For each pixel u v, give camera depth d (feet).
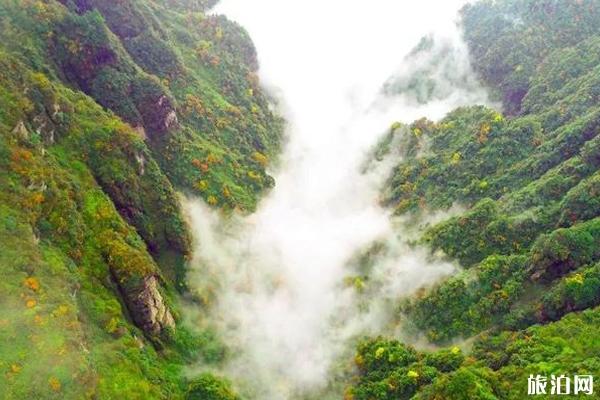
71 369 237.66
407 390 314.96
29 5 382.01
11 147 287.69
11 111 299.58
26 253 260.62
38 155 300.61
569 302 314.76
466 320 350.84
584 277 315.78
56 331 244.83
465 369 283.38
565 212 366.02
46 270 263.70
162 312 326.44
